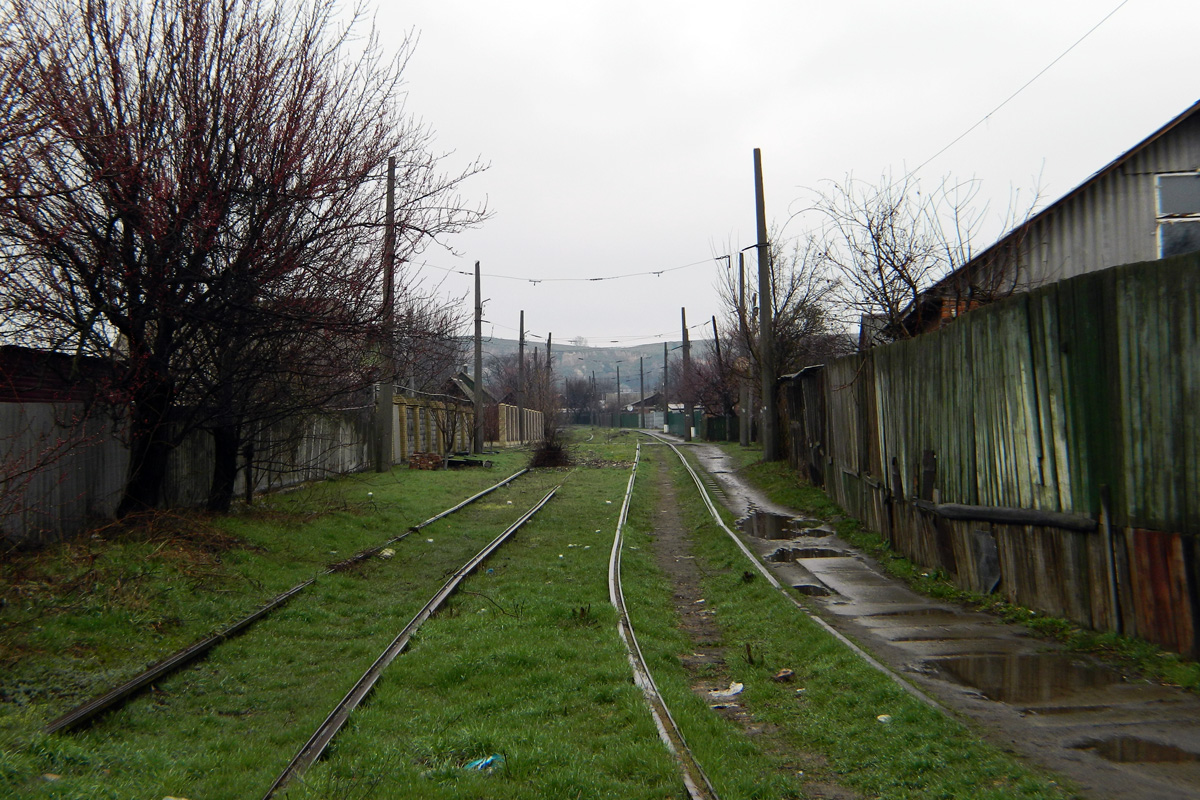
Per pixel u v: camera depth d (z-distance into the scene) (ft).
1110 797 13.23
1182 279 18.78
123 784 14.78
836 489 54.85
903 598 30.55
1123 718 16.76
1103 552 21.89
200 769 16.47
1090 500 22.30
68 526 31.81
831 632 24.88
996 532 27.86
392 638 26.58
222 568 31.86
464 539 47.14
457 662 23.15
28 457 29.53
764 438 85.20
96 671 20.93
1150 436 19.92
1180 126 43.86
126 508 34.91
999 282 46.37
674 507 66.33
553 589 33.58
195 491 42.98
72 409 32.04
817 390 62.49
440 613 29.81
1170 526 19.33
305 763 16.61
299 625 27.96
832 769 16.58
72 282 31.14
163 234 30.91
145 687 20.83
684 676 23.67
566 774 15.62
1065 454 23.36
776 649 25.40
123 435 34.30
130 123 31.50
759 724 19.90
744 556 39.63
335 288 37.47
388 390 78.79
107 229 31.40
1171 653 19.40
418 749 17.34
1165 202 43.75
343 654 25.46
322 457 64.03
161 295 32.35
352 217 37.24
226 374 36.55
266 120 34.91
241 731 19.26
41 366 32.58
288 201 34.60
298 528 42.55
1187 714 16.76
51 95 27.86
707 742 17.44
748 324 99.50
